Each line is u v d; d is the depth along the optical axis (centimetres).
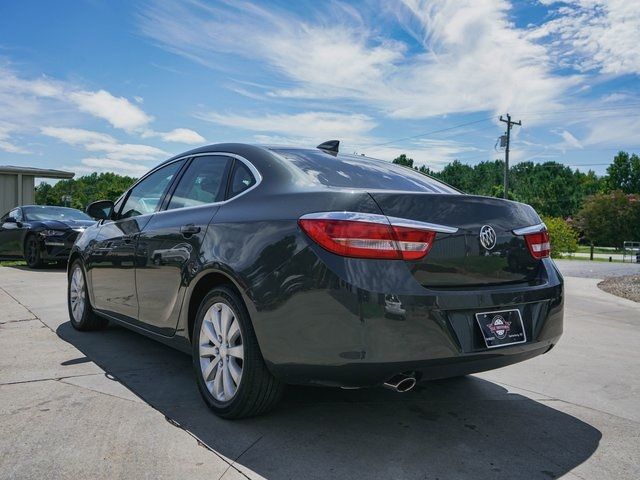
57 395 311
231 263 270
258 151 317
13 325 507
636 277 1229
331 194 252
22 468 221
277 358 248
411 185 317
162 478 216
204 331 294
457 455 245
